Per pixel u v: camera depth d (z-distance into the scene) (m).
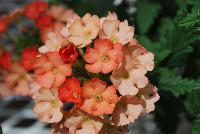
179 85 0.34
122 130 0.29
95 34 0.29
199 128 0.33
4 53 0.46
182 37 0.38
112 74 0.28
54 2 0.48
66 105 0.41
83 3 0.43
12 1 0.76
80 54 0.30
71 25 0.30
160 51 0.39
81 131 0.29
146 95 0.30
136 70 0.29
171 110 0.43
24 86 0.47
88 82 0.28
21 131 0.62
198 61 0.44
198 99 0.42
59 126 0.30
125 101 0.29
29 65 0.43
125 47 0.29
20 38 0.45
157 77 0.35
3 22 0.46
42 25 0.44
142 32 0.44
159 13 0.45
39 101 0.30
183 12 0.36
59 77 0.29
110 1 0.43
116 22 0.30
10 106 0.64
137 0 0.44
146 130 0.59
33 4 0.45
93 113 0.28
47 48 0.31
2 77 0.47
